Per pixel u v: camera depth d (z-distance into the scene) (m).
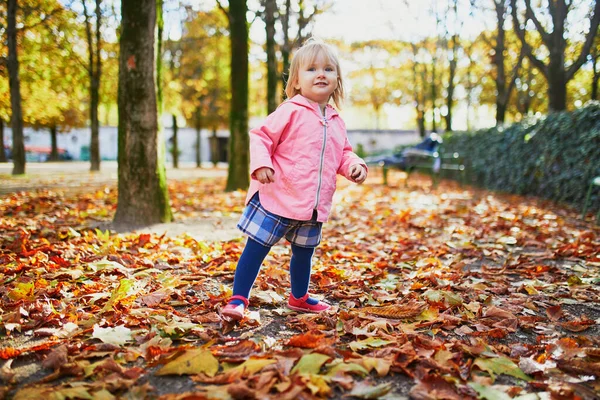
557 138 8.98
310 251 2.68
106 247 4.08
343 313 2.55
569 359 2.02
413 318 2.59
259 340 2.19
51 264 3.54
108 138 40.72
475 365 1.99
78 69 18.02
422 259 4.16
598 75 12.97
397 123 64.12
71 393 1.66
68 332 2.28
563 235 5.28
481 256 4.32
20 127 14.68
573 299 3.03
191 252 4.29
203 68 24.48
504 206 8.23
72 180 13.55
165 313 2.56
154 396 1.70
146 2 5.35
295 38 14.45
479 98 26.14
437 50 23.03
